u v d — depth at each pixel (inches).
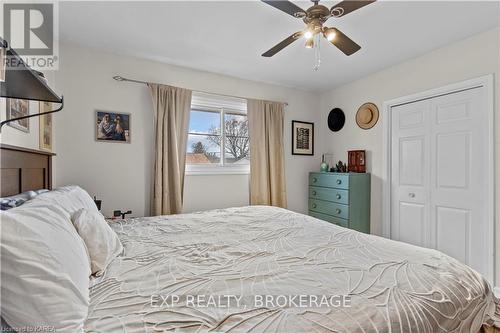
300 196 149.8
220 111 129.8
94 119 98.7
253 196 130.8
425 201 105.7
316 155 154.5
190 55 104.3
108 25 82.1
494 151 84.7
